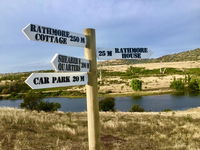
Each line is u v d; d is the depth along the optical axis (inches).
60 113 915.4
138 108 1622.8
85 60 201.9
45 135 450.0
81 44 200.4
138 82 4079.7
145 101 2987.2
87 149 390.6
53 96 4239.7
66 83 184.4
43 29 169.0
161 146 446.3
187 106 2445.9
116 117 839.7
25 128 474.6
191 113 1264.8
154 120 813.9
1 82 6151.6
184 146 450.9
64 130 505.4
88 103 206.4
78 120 699.4
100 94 3966.5
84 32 207.5
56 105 1220.5
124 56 231.5
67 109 2516.0
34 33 162.6
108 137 506.9
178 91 3924.7
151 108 2426.2
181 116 1030.4
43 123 548.7
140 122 713.6
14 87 4926.2
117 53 227.5
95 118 204.2
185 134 584.4
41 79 166.4
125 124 647.8
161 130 632.4
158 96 3489.2
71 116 812.6
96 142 204.1
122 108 2474.2
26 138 410.6
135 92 4018.2
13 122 493.7
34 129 483.2
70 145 404.5
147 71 7509.8
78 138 464.1
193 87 3895.2
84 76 201.6
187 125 725.9
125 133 561.3
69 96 4128.9
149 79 5477.4
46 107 1163.9
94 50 208.1
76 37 195.6
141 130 602.5
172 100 2955.2
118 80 5615.2
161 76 6003.9
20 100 3932.1
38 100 1188.5
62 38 183.5
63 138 450.0
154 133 578.6
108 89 4379.9
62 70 176.2
